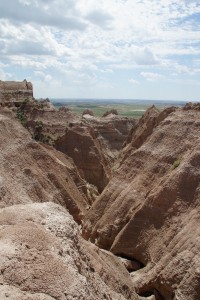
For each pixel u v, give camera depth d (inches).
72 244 919.7
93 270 1029.2
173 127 2182.6
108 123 4303.6
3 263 696.4
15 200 1756.9
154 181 2023.9
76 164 3166.8
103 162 3292.3
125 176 2202.3
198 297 1365.7
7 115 2736.2
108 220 2015.3
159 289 1528.1
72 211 2347.4
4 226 864.9
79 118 3762.3
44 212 991.0
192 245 1512.1
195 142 1980.8
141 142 2583.7
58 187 2377.0
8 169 2098.9
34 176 2222.0
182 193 1758.1
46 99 4163.4
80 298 692.7
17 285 671.8
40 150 2496.3
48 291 677.9
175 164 1937.7
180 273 1461.6
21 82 3944.4
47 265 726.5
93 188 3002.0
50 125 3454.7
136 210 1909.4
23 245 763.4
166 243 1653.5
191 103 2261.3
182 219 1680.6
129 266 1711.4
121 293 1263.5
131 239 1800.0
